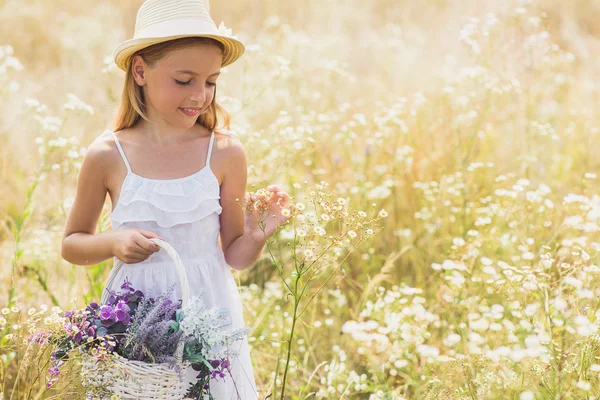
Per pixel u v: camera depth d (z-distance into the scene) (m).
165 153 2.50
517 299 3.21
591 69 6.96
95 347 2.19
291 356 3.29
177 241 2.46
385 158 4.80
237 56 2.63
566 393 2.58
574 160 5.03
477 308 3.19
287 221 2.61
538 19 4.80
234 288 2.65
